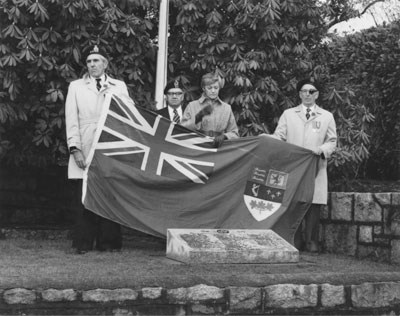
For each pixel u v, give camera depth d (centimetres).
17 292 431
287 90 819
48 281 445
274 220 637
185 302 460
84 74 688
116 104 614
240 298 470
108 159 606
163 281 463
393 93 1048
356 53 1080
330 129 675
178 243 557
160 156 623
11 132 782
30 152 791
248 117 776
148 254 609
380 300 509
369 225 622
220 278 478
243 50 801
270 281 486
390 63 1048
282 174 648
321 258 616
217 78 657
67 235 775
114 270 494
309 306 488
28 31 712
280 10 795
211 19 782
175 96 694
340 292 496
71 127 610
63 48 742
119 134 612
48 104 745
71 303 439
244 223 633
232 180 637
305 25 828
